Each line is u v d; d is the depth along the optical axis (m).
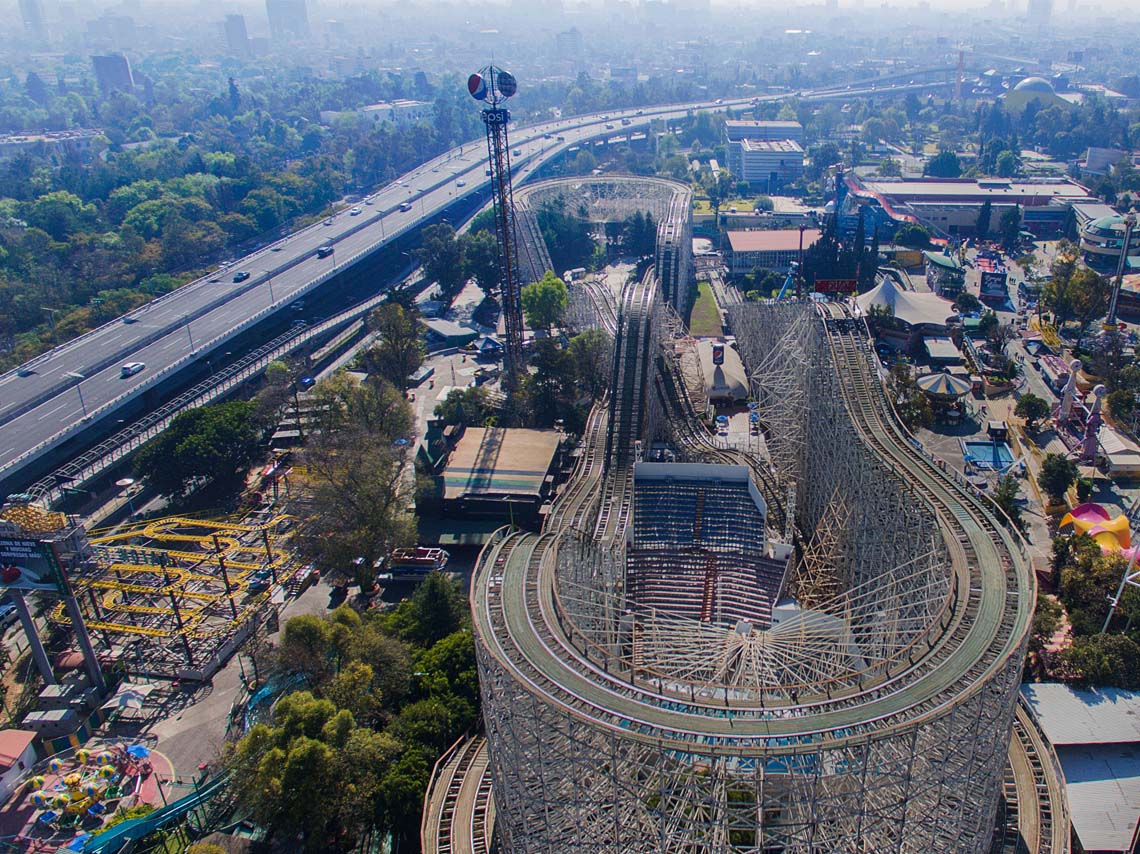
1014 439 192.75
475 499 169.00
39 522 120.69
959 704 78.44
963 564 104.81
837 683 92.81
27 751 115.06
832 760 86.31
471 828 98.19
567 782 86.00
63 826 108.06
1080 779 103.25
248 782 100.31
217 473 181.00
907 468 131.12
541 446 187.75
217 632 137.75
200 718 124.06
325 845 103.06
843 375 155.88
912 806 85.38
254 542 165.12
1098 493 171.38
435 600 131.38
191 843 105.12
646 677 96.19
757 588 136.50
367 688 113.88
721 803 81.12
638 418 169.75
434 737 110.44
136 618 141.75
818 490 157.50
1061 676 117.81
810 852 79.62
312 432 190.25
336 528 150.12
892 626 110.75
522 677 85.81
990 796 86.00
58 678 132.00
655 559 141.62
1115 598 127.56
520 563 110.44
